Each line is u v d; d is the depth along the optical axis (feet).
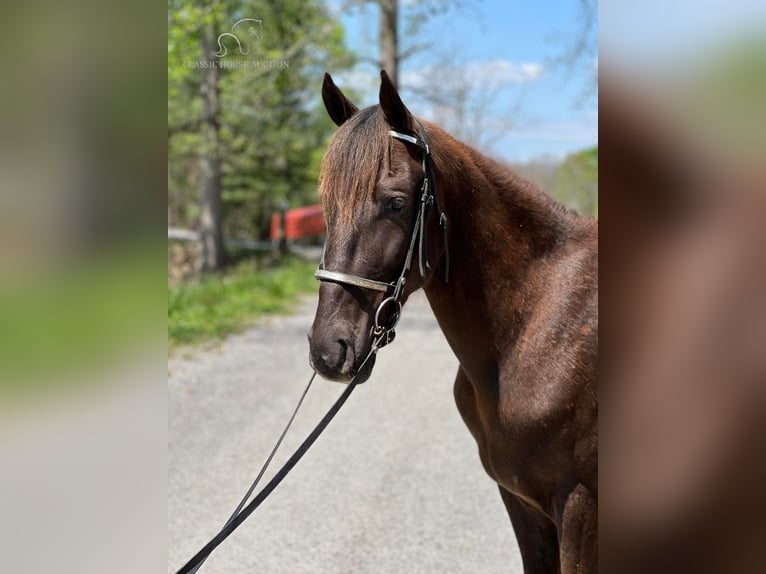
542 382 6.40
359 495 12.80
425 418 17.21
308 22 39.04
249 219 89.15
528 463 6.60
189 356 23.34
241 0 37.24
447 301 6.88
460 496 12.71
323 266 6.31
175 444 15.37
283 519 11.88
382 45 34.35
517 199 6.85
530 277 6.70
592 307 6.43
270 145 57.11
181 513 12.08
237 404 18.29
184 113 59.93
